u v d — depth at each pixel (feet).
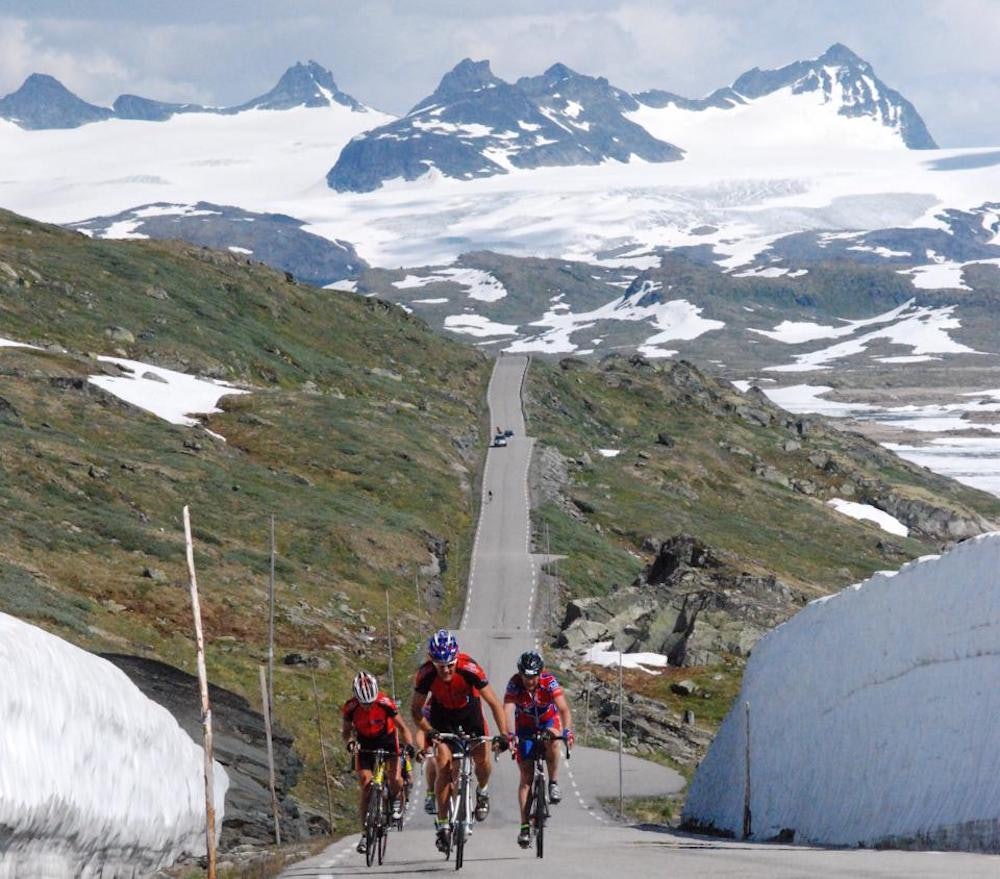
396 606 356.38
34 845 43.21
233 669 241.14
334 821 168.66
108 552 305.94
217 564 325.42
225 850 94.89
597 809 195.42
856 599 86.02
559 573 424.05
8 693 41.32
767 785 99.86
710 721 279.08
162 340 625.82
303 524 391.04
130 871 56.65
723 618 330.13
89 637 213.05
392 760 58.59
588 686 297.33
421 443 557.74
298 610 310.24
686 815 133.59
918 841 64.90
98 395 486.79
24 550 283.18
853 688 83.51
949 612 69.77
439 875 49.24
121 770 53.78
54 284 645.51
